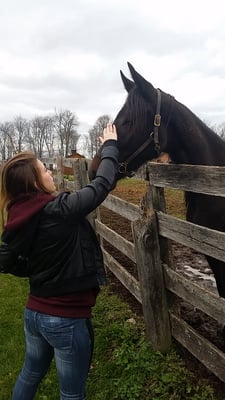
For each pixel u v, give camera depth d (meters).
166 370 3.13
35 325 2.13
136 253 3.43
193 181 2.51
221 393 2.84
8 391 3.29
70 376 2.13
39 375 2.33
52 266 2.03
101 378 3.30
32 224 1.99
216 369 2.59
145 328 3.66
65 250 2.02
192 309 4.30
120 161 3.06
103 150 2.30
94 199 2.04
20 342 4.08
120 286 5.27
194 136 3.00
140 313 4.36
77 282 2.05
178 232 2.88
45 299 2.08
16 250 2.06
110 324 4.16
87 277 2.09
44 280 2.05
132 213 3.79
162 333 3.37
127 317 4.23
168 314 3.38
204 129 3.14
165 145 3.06
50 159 11.79
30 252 2.06
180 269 5.73
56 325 2.05
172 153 3.18
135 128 3.01
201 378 3.03
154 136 3.01
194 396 2.80
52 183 2.19
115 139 2.35
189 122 3.02
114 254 6.47
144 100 3.04
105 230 5.23
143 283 3.36
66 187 8.23
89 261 2.09
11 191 2.04
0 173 2.14
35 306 2.12
